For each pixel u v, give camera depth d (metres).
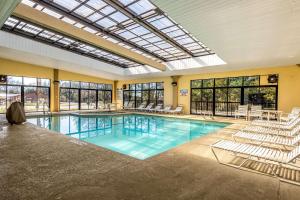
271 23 4.49
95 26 7.19
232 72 10.91
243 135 4.45
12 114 6.63
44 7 5.92
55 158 3.26
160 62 11.91
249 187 2.29
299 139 3.55
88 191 2.13
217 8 3.88
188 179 2.49
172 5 3.84
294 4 3.60
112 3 5.30
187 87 12.84
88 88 15.70
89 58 11.83
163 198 2.00
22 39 8.73
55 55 10.03
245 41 5.83
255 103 10.16
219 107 11.48
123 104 17.16
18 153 3.53
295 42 5.80
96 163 3.04
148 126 9.34
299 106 8.87
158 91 14.55
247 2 3.61
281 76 9.35
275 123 6.39
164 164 3.05
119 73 14.10
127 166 2.92
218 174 2.68
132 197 2.01
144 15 5.94
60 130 8.33
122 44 9.09
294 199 2.04
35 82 12.38
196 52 9.75
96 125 9.63
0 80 10.66
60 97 13.88
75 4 5.79
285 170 2.94
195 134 7.55
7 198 1.97
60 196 2.02
